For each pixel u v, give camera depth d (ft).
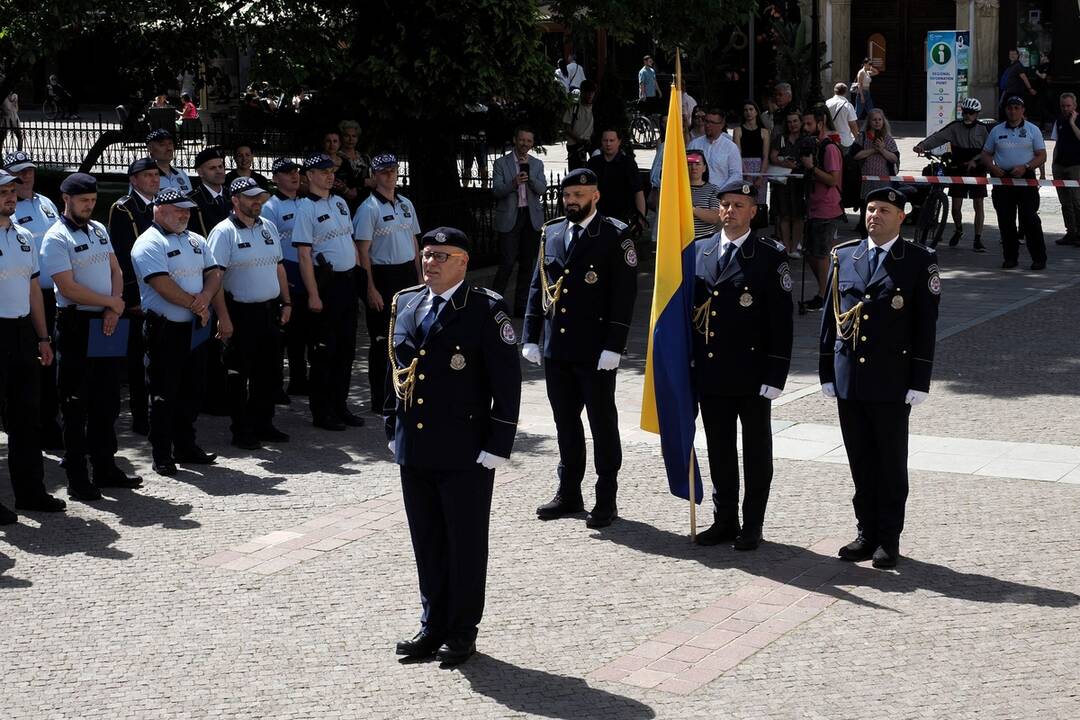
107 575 24.82
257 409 33.45
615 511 27.30
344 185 43.78
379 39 50.44
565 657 20.89
